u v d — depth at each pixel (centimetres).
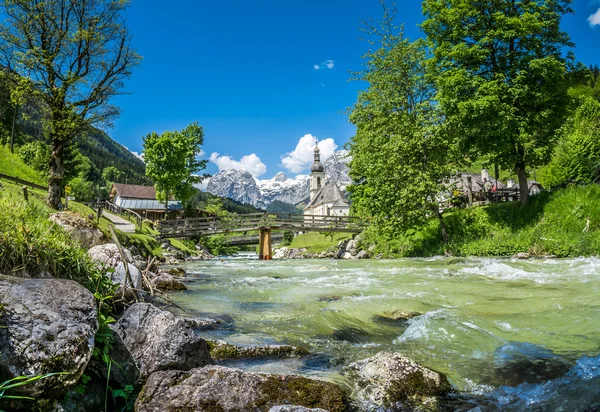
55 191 2098
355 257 3092
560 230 1917
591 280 981
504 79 2141
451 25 2341
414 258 2278
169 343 391
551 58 2039
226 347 498
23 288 332
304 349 515
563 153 3862
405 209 2333
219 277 1429
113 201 8712
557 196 2117
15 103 2092
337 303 789
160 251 2656
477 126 2131
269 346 511
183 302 859
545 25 2136
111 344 374
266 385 359
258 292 1007
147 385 350
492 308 706
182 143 4875
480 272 1262
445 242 2372
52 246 535
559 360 447
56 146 2145
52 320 316
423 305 752
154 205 8300
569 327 569
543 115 2102
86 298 360
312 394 359
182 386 344
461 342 526
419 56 2516
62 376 299
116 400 358
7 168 3150
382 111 2583
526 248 1914
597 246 1628
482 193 3192
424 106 2422
